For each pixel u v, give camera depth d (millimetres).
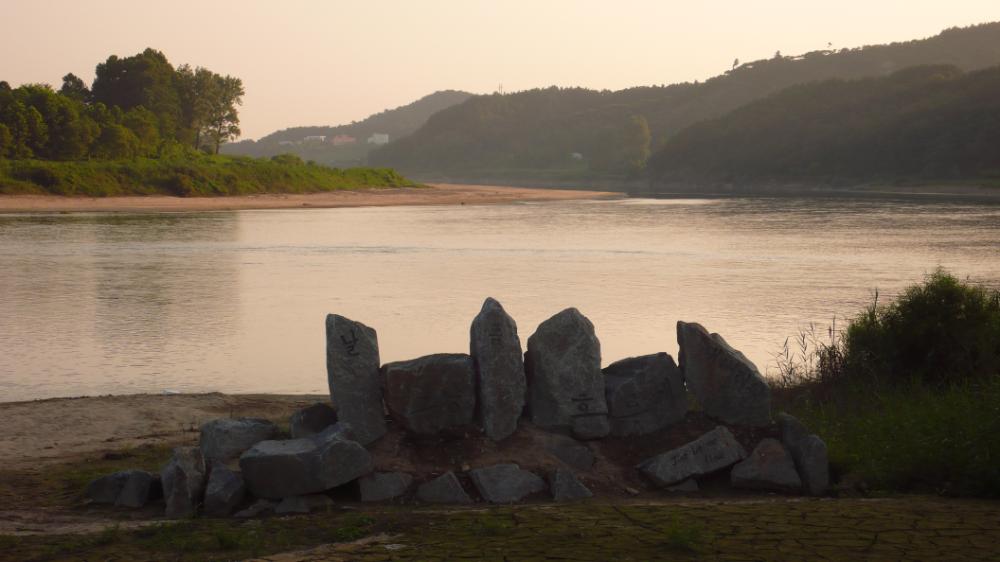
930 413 8602
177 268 32031
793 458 7504
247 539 5949
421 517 6391
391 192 101125
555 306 23188
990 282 27844
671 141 176500
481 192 109750
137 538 6129
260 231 51188
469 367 7574
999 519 6109
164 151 95812
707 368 7949
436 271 31875
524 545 5637
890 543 5586
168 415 11289
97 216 62812
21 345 17406
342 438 7000
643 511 6457
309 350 17266
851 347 12531
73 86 117000
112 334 18734
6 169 73562
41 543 6016
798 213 72438
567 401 7758
